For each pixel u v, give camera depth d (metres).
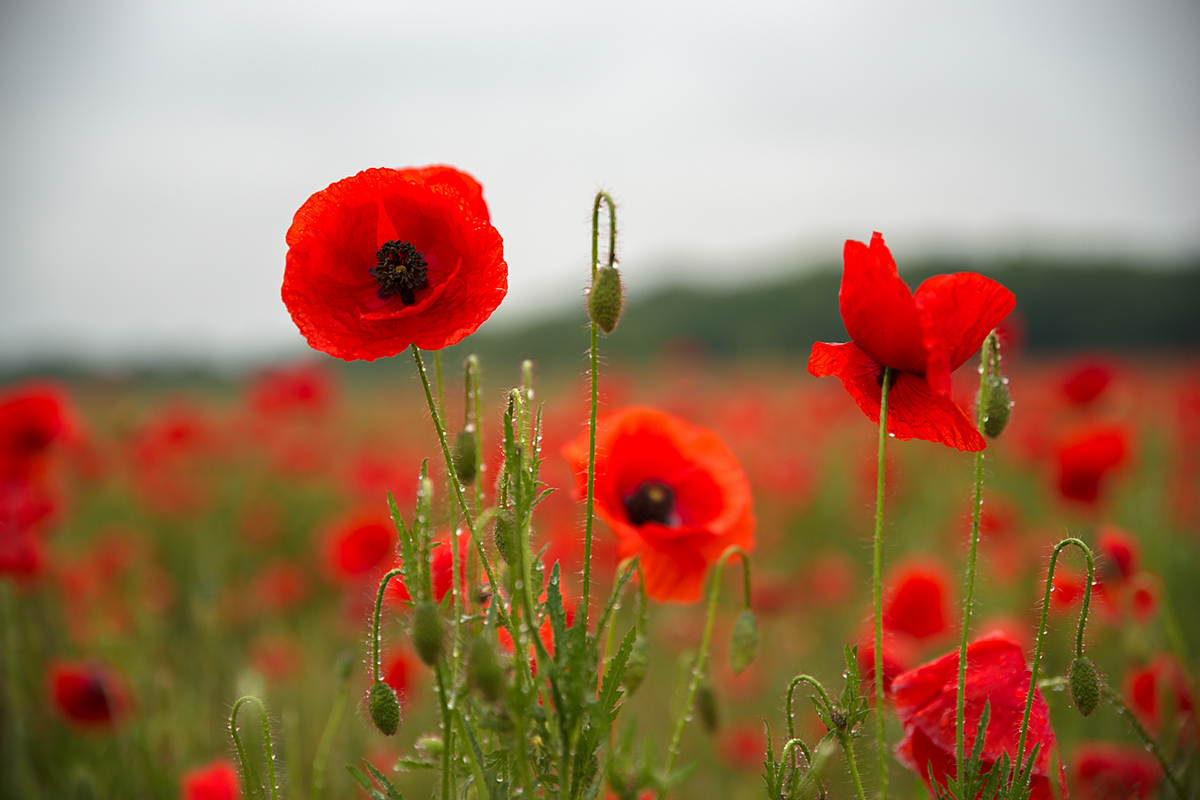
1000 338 1.96
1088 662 1.82
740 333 42.25
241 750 1.92
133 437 9.80
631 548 2.53
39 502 4.82
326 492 9.73
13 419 5.27
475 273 1.73
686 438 2.81
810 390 13.71
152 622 5.23
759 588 6.31
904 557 7.04
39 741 3.86
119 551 6.71
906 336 1.77
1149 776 2.87
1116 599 3.61
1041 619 1.79
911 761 2.02
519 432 1.69
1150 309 47.50
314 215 1.80
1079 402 8.18
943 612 4.22
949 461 9.91
